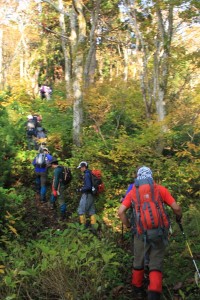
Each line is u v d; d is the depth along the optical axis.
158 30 9.91
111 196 8.47
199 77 10.50
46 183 9.61
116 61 29.28
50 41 27.38
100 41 17.64
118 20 15.09
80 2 11.41
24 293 4.68
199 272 5.02
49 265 4.59
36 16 24.17
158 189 4.73
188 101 9.73
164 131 9.07
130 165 8.78
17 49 35.03
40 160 9.28
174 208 4.70
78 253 4.73
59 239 5.35
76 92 11.12
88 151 9.35
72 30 11.98
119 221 7.18
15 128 12.09
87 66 11.62
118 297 4.85
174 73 10.20
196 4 8.87
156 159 8.48
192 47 11.09
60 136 11.41
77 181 9.20
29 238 6.97
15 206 7.60
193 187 8.02
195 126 9.28
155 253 4.54
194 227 5.69
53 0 19.73
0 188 7.02
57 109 13.48
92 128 11.02
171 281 4.98
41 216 8.26
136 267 4.82
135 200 4.69
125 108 10.54
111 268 5.15
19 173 10.28
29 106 17.14
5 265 4.97
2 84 28.69
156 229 4.50
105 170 8.98
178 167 8.09
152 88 10.84
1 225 6.31
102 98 10.35
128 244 6.33
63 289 4.50
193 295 4.71
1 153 9.55
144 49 10.21
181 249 5.47
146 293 4.97
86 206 7.42
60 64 31.27
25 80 24.23
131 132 11.03
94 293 4.61
